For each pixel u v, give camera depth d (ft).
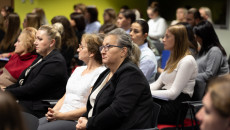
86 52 8.98
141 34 11.02
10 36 15.11
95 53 8.84
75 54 15.21
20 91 9.89
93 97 7.83
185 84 9.30
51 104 9.57
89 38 8.82
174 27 9.61
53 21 14.08
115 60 7.38
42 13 18.16
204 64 11.72
